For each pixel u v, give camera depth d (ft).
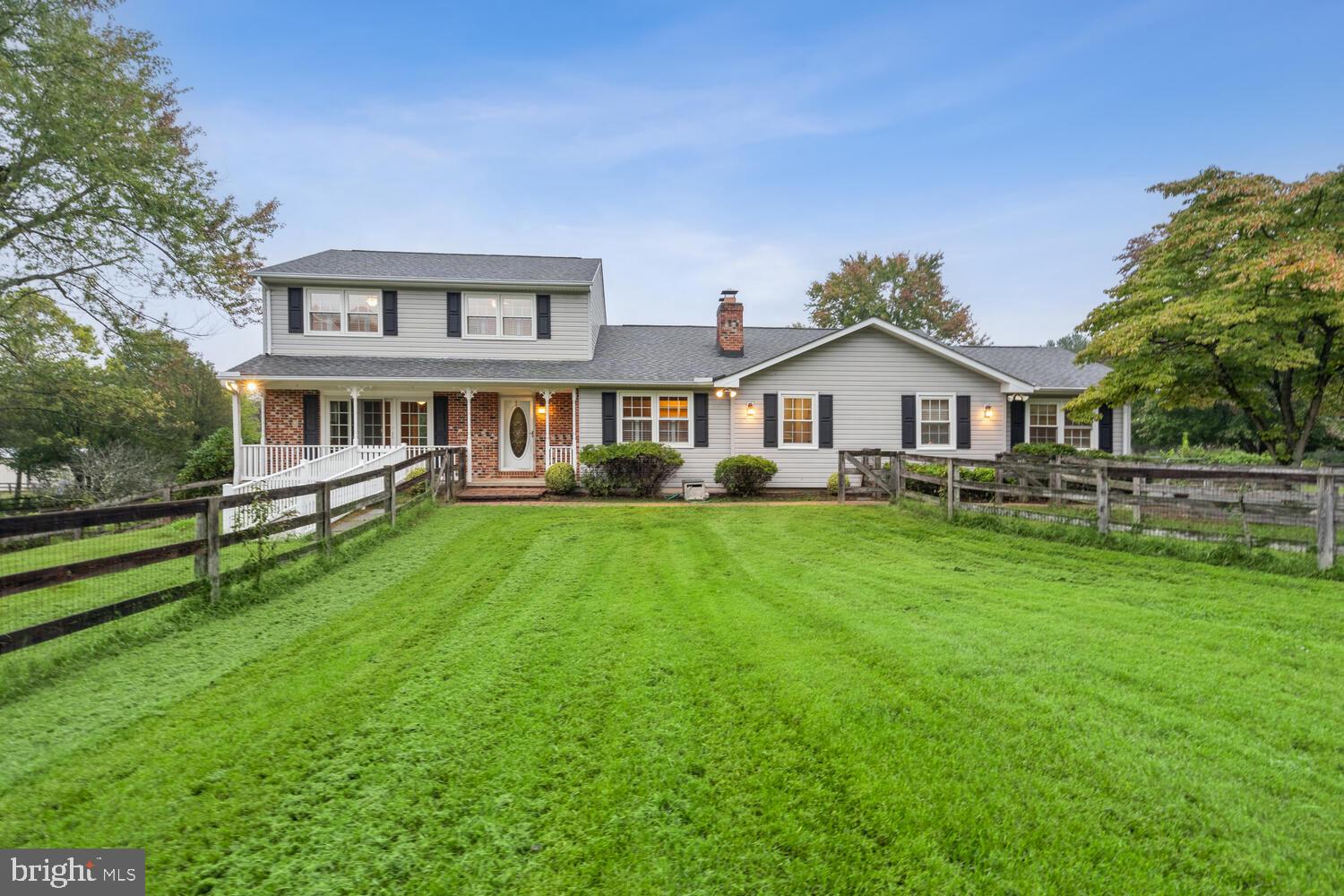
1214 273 36.60
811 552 27.58
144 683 13.29
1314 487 21.13
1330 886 7.00
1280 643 14.73
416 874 7.44
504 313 53.98
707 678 13.08
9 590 13.14
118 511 15.99
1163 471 25.03
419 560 26.12
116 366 59.00
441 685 12.94
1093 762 9.55
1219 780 9.07
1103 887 7.07
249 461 46.57
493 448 53.21
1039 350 64.64
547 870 7.50
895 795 8.81
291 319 51.34
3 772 9.67
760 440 52.06
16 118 43.78
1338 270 28.96
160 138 49.96
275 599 20.40
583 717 11.39
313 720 11.35
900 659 13.89
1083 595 19.60
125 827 8.35
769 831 8.14
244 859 7.72
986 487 32.01
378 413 52.60
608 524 34.68
